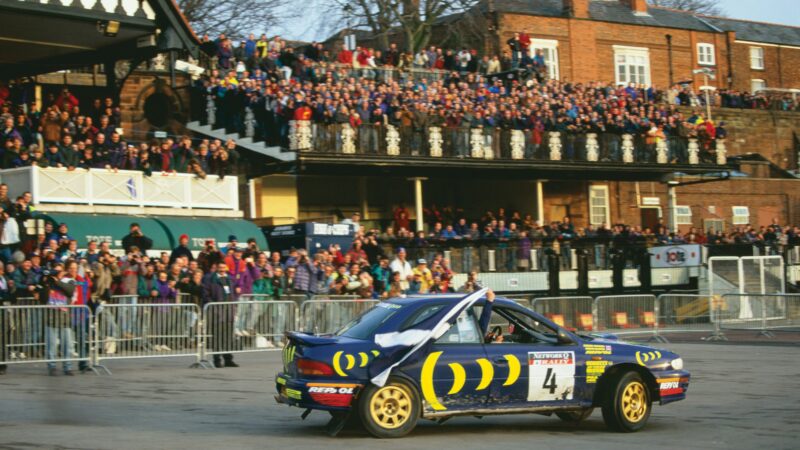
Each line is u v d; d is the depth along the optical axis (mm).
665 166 39688
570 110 37844
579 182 42531
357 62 36844
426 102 34594
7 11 23172
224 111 32188
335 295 23828
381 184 38719
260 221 31203
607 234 36906
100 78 31062
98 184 25719
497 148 35438
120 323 18375
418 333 11289
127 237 23438
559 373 11742
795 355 22391
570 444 10977
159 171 27344
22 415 12734
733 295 27453
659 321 28203
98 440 10828
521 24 45438
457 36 43750
